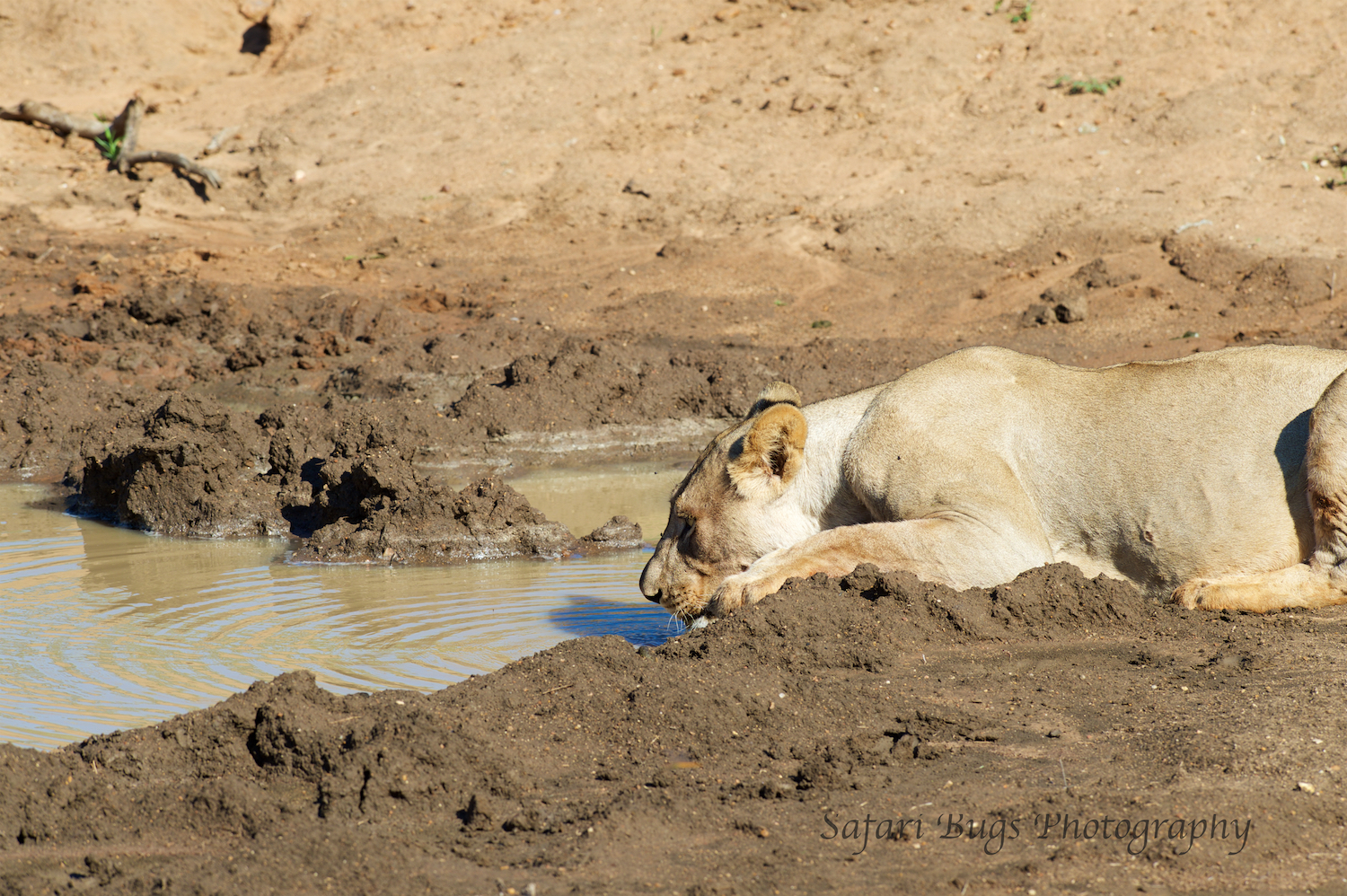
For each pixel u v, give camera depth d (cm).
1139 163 2909
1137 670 765
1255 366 919
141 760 637
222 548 1332
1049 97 3197
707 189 3102
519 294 2630
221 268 2778
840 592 861
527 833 573
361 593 1127
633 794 601
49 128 3575
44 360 2106
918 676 766
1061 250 2650
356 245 3023
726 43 3691
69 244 2936
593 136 3388
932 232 2798
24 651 945
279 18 4050
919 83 3331
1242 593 870
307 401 1989
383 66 3828
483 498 1316
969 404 957
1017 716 700
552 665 748
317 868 536
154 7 4169
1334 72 3034
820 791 607
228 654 930
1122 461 920
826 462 992
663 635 971
